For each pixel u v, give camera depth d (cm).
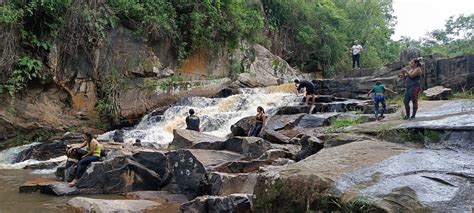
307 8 3228
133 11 2041
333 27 3356
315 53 3291
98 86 1952
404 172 589
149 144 1430
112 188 1009
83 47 1880
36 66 1745
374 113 1400
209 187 903
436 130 812
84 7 1856
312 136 1032
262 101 1934
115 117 1938
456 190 522
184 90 2142
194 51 2341
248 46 2725
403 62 2219
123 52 2014
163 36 2156
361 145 772
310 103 1820
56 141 1597
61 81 1842
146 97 2020
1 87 1683
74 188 995
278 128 1512
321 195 533
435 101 1445
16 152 1548
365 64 3778
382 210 484
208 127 1712
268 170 642
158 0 2138
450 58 1797
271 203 575
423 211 481
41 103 1811
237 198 720
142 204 850
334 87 2180
